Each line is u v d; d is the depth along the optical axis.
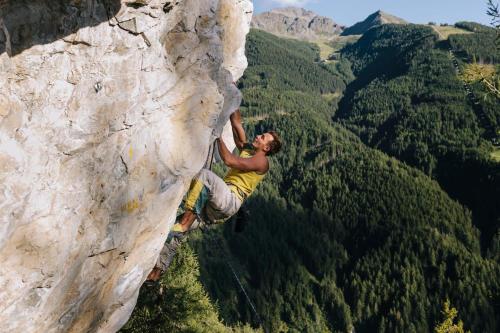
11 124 2.51
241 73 6.01
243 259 111.00
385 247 113.62
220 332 14.58
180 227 4.67
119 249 3.67
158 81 3.67
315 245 121.81
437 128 164.50
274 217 130.62
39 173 2.72
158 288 9.20
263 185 155.12
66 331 3.52
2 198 2.47
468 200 131.62
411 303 99.19
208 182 4.48
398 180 131.75
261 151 4.95
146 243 4.07
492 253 110.12
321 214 132.25
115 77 3.19
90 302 3.65
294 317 105.69
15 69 2.50
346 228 129.62
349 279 113.19
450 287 97.69
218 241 110.62
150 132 3.65
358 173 143.00
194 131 4.10
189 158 4.06
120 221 3.55
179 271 12.89
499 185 125.50
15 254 2.67
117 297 4.07
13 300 2.74
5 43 2.41
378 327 98.50
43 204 2.77
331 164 154.38
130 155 3.47
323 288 110.69
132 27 3.21
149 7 3.31
